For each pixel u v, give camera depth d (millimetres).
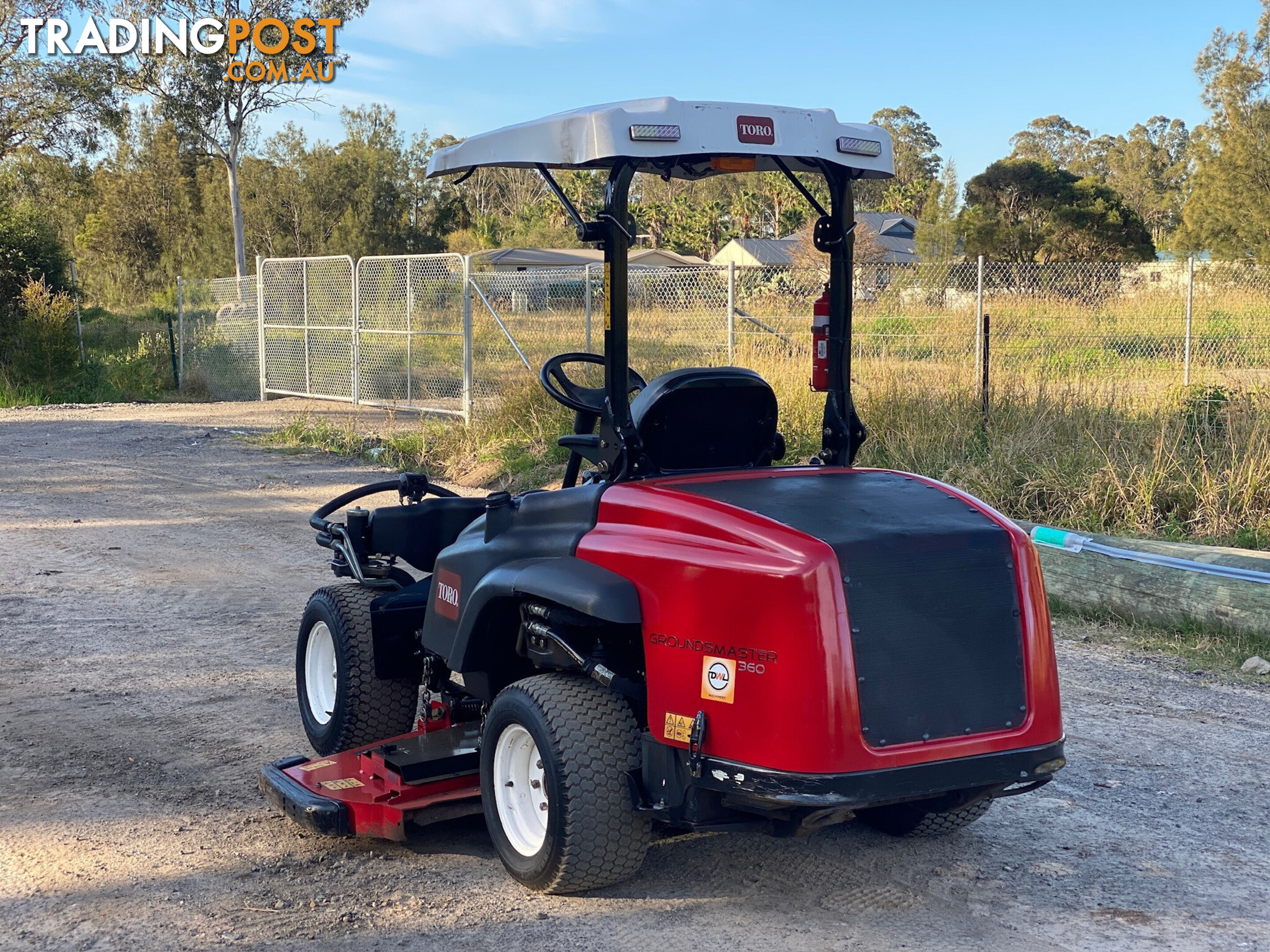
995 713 3553
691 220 80750
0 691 6199
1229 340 16594
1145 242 50406
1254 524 8680
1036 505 9508
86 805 4711
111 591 8422
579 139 3834
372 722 4945
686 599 3521
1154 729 5672
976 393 11594
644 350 14797
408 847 4367
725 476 4082
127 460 15062
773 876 4090
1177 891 3980
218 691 6207
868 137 4133
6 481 13438
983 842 4406
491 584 4027
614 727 3736
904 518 3639
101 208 65938
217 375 24812
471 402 16125
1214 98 47656
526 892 3953
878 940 3613
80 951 3559
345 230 64750
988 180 52156
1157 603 7277
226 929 3695
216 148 47719
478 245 69062
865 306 18953
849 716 3303
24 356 24250
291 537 10344
